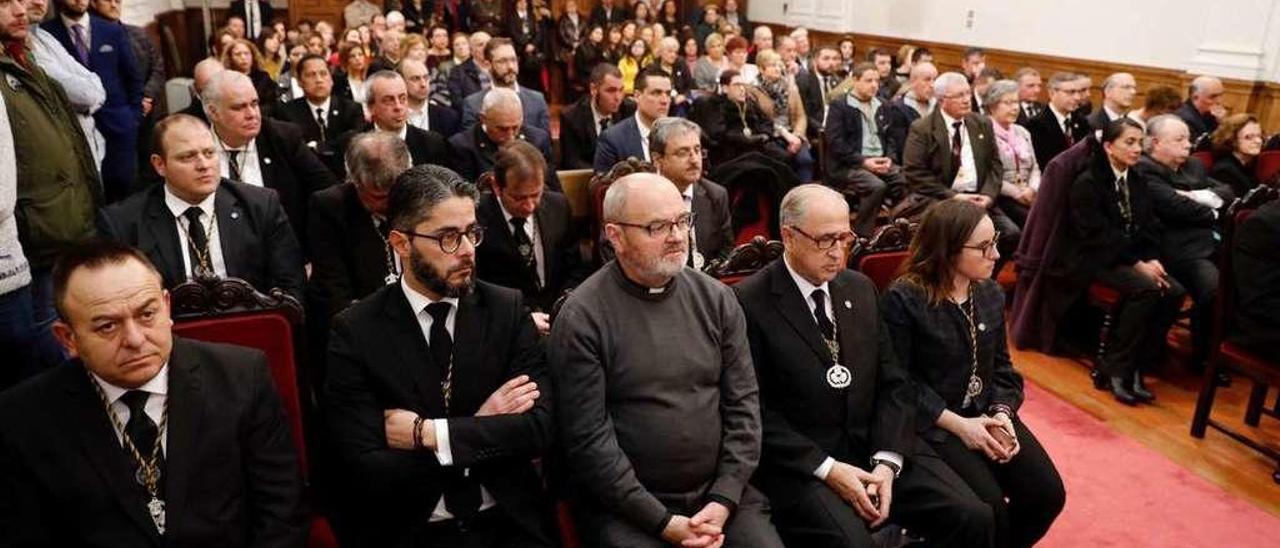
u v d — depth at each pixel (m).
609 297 2.11
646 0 13.55
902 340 2.49
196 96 4.66
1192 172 4.68
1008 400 2.56
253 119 3.43
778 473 2.29
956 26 9.73
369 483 1.92
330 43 9.62
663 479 2.08
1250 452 3.40
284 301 2.13
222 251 2.80
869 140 6.32
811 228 2.21
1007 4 8.95
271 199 2.96
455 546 1.98
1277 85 6.36
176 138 2.62
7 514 1.58
